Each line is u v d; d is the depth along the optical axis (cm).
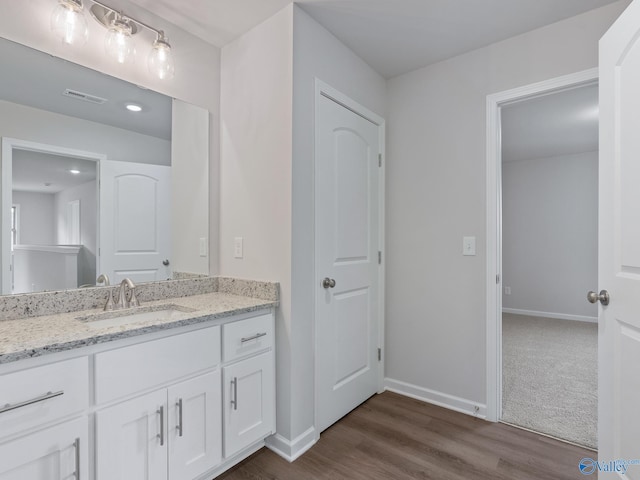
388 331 259
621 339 129
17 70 143
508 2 175
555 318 504
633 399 122
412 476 162
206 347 149
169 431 136
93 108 165
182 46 196
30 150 148
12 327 125
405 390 249
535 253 523
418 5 177
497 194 214
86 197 165
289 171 176
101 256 168
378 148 252
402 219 251
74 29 144
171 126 193
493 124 213
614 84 132
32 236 148
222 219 212
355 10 182
